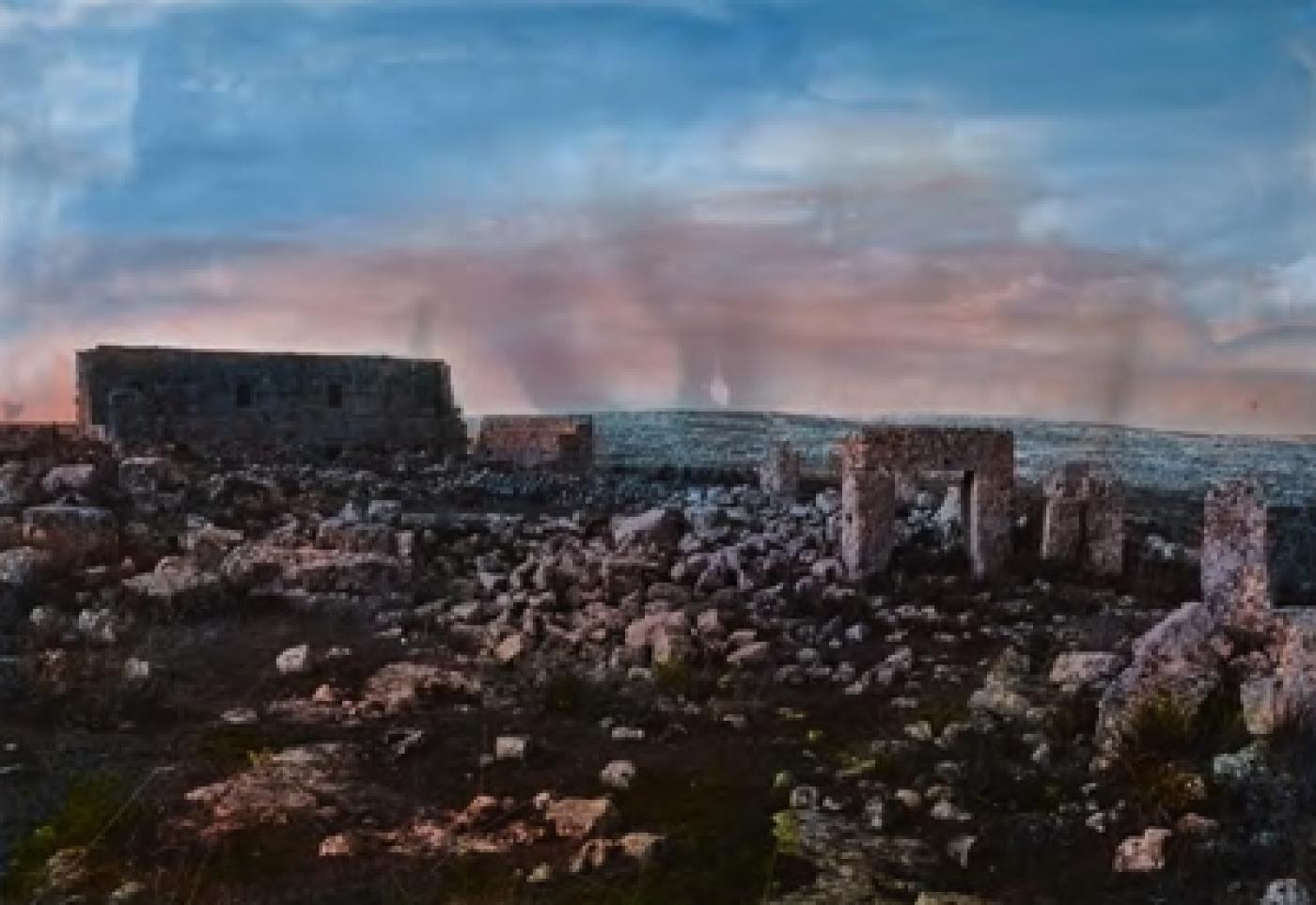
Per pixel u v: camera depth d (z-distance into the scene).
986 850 15.48
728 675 22.66
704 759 18.75
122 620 25.45
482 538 33.88
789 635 25.23
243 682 22.50
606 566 29.16
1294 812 15.47
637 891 14.50
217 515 35.19
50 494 35.84
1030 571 30.77
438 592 28.91
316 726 20.14
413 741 19.14
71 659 22.59
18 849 15.65
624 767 17.92
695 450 66.75
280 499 38.03
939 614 26.86
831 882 14.69
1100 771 17.45
